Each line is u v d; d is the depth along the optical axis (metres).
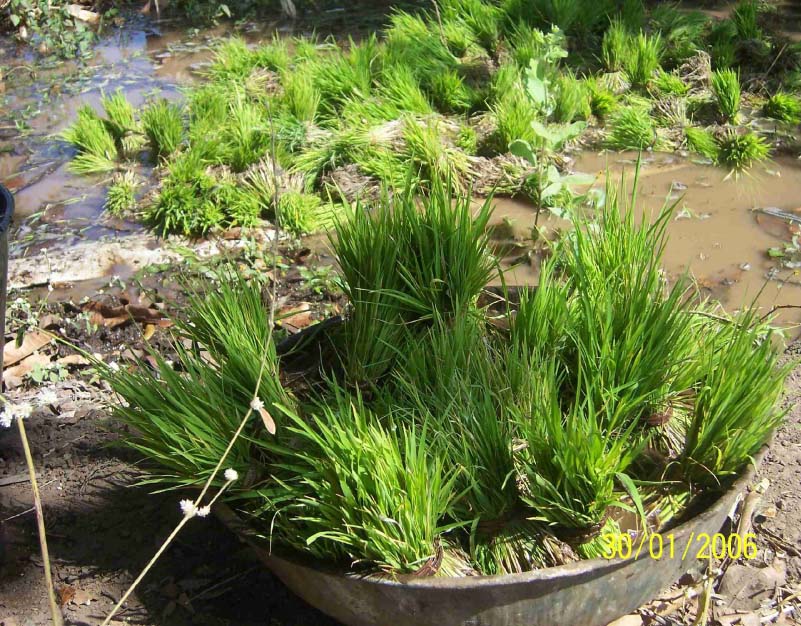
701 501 2.34
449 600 2.04
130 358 3.55
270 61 6.12
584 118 5.44
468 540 2.27
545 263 2.96
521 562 2.20
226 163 4.89
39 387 3.45
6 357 3.54
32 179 5.11
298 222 4.37
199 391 2.42
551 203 4.43
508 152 4.91
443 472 2.33
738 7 6.51
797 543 2.70
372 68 5.85
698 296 3.85
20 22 7.40
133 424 2.42
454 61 5.92
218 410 2.37
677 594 2.57
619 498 2.30
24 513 2.89
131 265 4.23
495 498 2.29
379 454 2.13
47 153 5.43
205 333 2.72
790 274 4.03
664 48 6.11
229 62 6.09
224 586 2.63
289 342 2.83
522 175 4.70
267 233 4.39
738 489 2.23
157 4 7.15
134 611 2.56
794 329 3.65
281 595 2.60
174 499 2.93
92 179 5.08
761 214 4.52
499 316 2.84
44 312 3.87
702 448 2.33
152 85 6.29
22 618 2.56
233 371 2.50
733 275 4.03
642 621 2.50
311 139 5.00
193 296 2.92
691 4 7.21
